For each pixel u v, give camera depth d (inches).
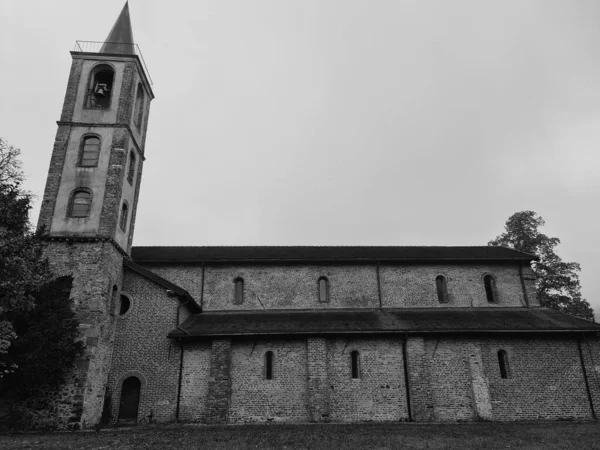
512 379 890.1
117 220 907.4
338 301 1043.3
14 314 694.5
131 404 838.5
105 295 831.7
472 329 893.8
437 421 841.5
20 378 698.8
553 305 1327.5
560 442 600.4
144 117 1117.1
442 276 1082.7
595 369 901.8
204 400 835.4
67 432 698.2
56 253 840.9
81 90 991.0
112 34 1096.2
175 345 870.4
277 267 1063.0
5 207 690.8
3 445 578.9
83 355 765.3
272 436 649.6
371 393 861.8
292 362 872.3
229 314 989.8
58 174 913.5
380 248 1180.5
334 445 580.1
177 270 1040.8
